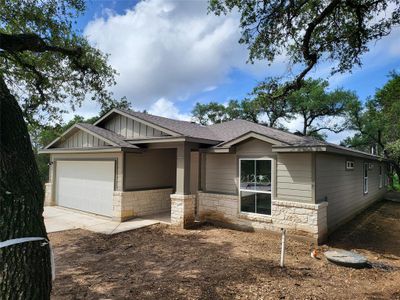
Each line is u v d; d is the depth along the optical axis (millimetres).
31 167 2498
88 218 10453
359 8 6895
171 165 12336
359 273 5391
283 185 8016
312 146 7234
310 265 5738
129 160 10469
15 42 4094
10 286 2188
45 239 2459
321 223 7574
